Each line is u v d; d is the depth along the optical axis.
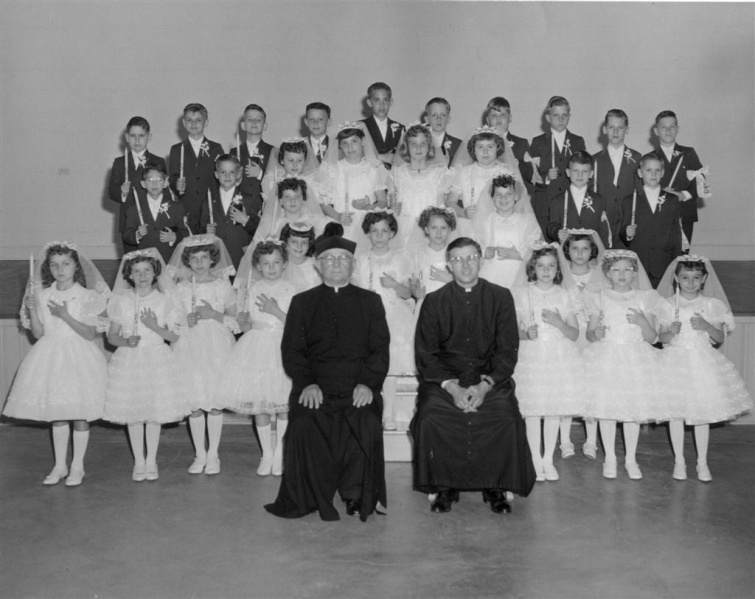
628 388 5.25
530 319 5.38
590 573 3.95
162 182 6.30
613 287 5.52
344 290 5.04
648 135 10.01
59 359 5.22
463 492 5.02
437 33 9.94
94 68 10.16
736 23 9.81
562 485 5.15
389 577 3.90
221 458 5.70
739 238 10.10
